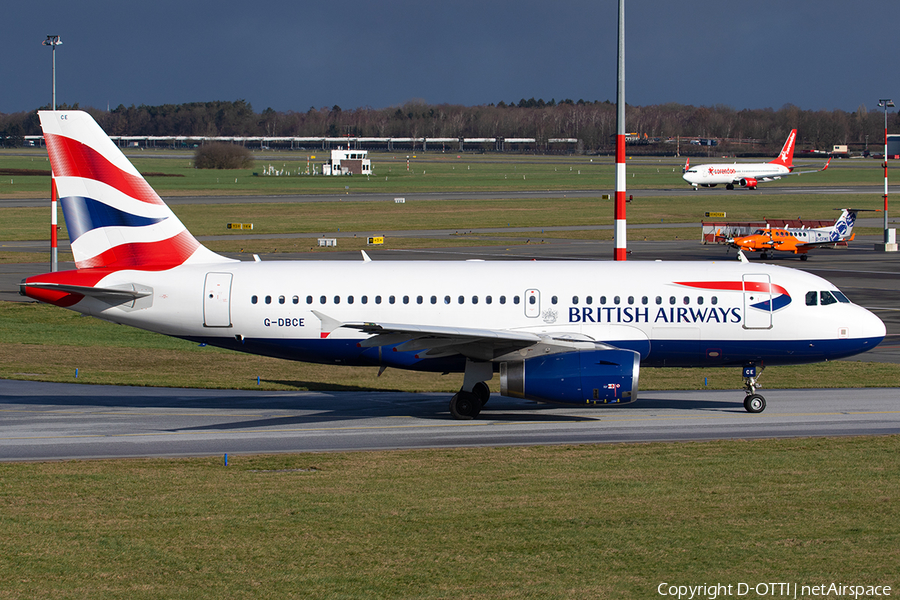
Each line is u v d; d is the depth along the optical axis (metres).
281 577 39.28
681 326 81.62
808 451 65.44
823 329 81.50
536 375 76.56
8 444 68.62
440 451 66.38
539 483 55.97
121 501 51.81
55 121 83.12
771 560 41.34
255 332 83.38
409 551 42.69
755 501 51.25
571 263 86.06
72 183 83.81
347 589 37.88
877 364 109.06
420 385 98.31
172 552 42.59
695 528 46.09
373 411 83.19
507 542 43.97
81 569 40.31
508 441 70.25
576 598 36.88
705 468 60.00
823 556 41.81
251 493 53.59
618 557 41.78
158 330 84.56
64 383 95.94
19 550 42.88
